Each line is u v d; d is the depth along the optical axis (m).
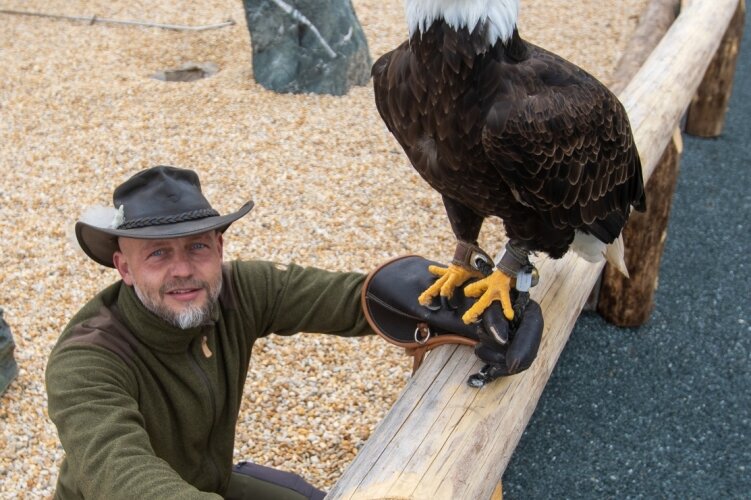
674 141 4.30
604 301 4.80
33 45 7.54
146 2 8.67
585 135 2.31
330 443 3.52
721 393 4.36
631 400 4.29
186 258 2.08
